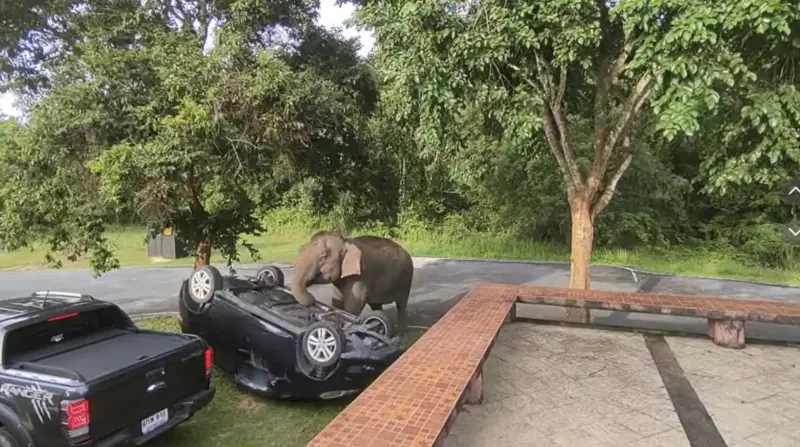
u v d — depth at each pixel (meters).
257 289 6.25
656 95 4.55
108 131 5.70
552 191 18.23
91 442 3.61
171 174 5.36
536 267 15.34
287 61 6.61
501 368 5.02
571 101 8.19
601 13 5.45
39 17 6.64
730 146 4.77
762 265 16.30
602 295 6.17
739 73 4.18
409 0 5.01
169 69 5.57
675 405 4.22
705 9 3.89
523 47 5.44
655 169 17.06
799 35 4.04
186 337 4.84
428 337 4.41
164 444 4.70
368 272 7.08
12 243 6.16
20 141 5.74
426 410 2.98
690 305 5.68
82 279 12.78
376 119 7.86
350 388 5.23
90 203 6.00
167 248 15.78
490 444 3.62
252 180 6.71
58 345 4.53
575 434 3.76
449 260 16.80
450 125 5.75
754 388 4.55
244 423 5.15
